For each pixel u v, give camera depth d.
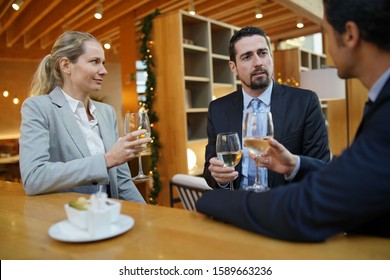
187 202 3.10
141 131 1.33
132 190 1.84
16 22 6.70
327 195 0.71
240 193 0.90
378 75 0.79
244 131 1.21
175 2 5.37
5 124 8.90
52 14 6.02
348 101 4.97
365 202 0.69
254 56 1.80
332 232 0.73
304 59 8.07
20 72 9.05
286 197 0.77
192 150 4.86
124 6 5.43
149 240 0.83
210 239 0.81
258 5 5.93
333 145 5.15
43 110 1.59
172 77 4.29
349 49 0.81
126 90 5.67
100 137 1.82
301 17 7.07
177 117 4.29
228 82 5.00
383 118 0.71
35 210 1.16
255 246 0.76
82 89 1.72
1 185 1.66
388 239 0.77
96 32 7.23
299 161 1.21
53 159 1.63
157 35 4.39
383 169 0.68
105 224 0.85
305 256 0.70
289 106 1.82
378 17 0.74
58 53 1.69
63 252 0.78
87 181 1.34
